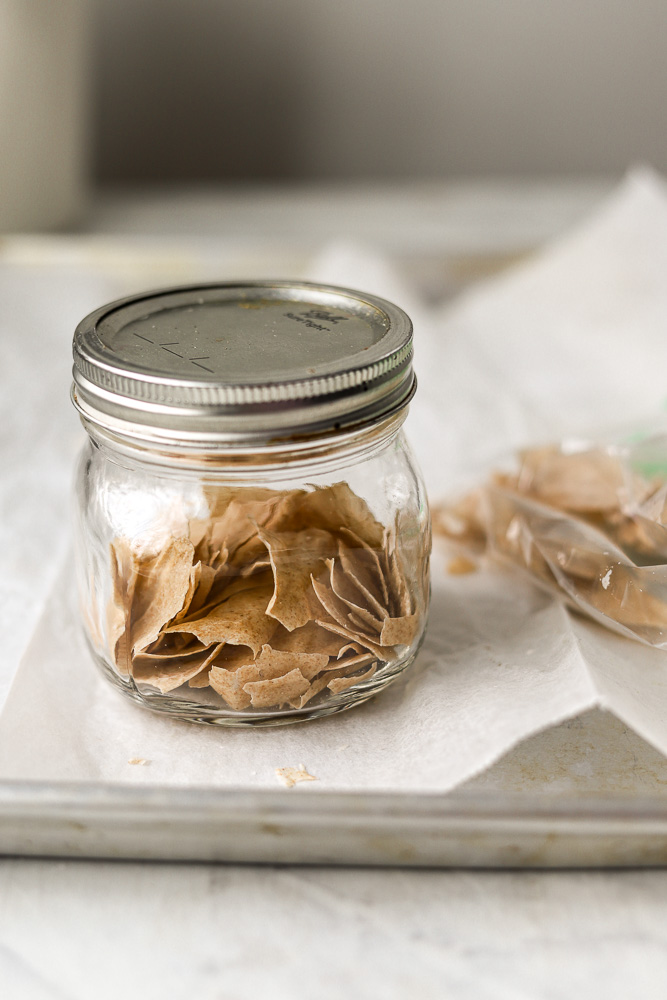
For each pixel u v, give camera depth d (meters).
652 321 0.69
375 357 0.36
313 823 0.35
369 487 0.38
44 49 0.81
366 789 0.36
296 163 1.31
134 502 0.37
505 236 0.92
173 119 1.27
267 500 0.37
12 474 0.53
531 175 1.35
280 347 0.37
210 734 0.38
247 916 0.35
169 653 0.37
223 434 0.35
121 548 0.37
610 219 0.75
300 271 0.78
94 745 0.38
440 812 0.34
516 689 0.38
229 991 0.33
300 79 1.26
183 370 0.36
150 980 0.33
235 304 0.41
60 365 0.64
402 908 0.35
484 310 0.73
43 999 0.33
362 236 0.92
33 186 0.84
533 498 0.46
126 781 0.37
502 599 0.44
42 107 0.82
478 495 0.47
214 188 1.25
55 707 0.39
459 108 1.30
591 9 1.25
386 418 0.37
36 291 0.74
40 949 0.34
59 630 0.42
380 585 0.38
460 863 0.36
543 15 1.25
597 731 0.39
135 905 0.35
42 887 0.35
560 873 0.36
